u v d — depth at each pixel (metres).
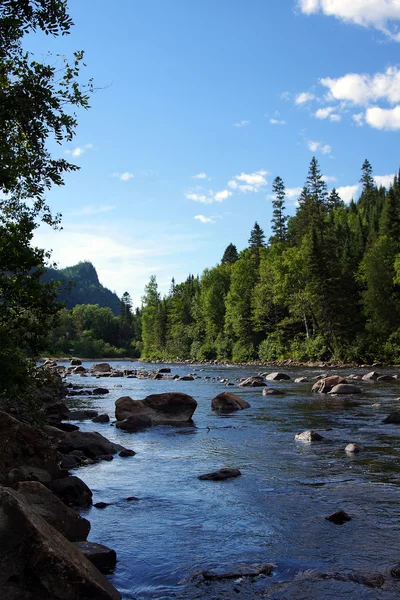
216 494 9.70
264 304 84.25
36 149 10.30
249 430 17.00
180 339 118.69
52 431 14.47
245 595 5.70
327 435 15.47
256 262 103.94
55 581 4.96
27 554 5.05
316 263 67.75
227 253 141.12
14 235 12.20
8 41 9.24
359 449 13.24
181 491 9.95
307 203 96.62
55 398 27.38
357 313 72.44
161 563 6.64
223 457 12.95
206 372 55.94
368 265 69.81
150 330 137.88
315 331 74.31
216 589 5.88
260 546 7.18
